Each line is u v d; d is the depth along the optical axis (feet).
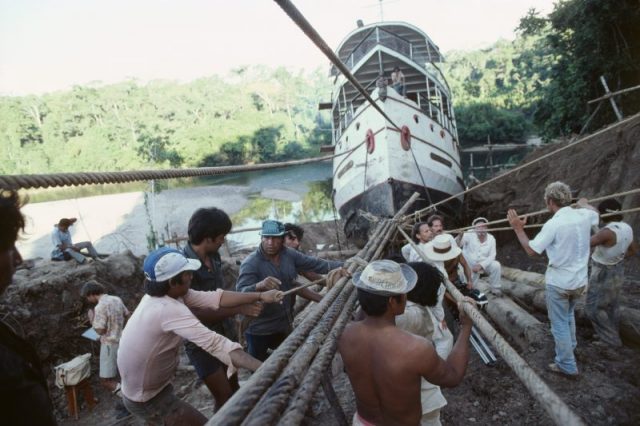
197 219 9.07
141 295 21.53
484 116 157.38
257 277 10.89
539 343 13.34
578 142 9.52
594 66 45.50
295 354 6.00
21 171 146.51
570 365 11.26
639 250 21.91
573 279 10.84
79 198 94.58
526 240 11.37
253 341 11.43
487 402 11.09
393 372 5.45
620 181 26.71
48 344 17.21
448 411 10.89
